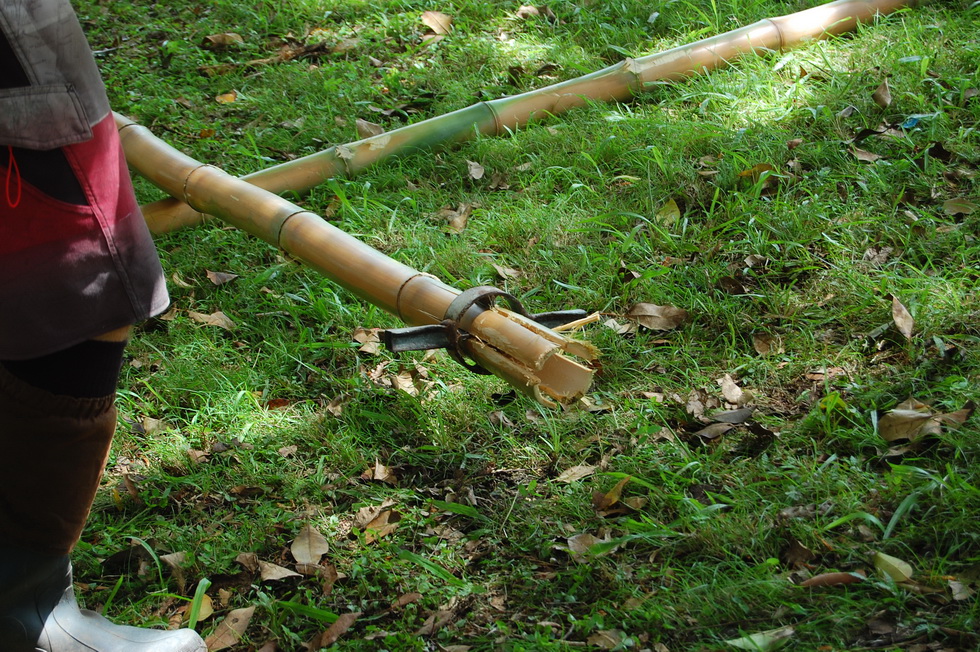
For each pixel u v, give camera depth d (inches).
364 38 211.5
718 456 102.7
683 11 203.5
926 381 108.6
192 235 151.6
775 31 181.9
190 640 83.8
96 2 240.4
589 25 204.8
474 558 96.1
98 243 69.6
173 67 204.7
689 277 131.6
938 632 79.9
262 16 221.3
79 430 72.9
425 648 86.0
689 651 82.3
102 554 99.6
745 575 87.7
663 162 152.3
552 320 93.0
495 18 213.3
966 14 184.1
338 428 114.0
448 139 167.0
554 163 158.9
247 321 134.4
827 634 81.3
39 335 67.8
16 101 63.6
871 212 137.3
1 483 72.9
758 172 147.0
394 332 86.9
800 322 121.0
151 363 127.4
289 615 91.9
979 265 124.6
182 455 111.1
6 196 65.2
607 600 88.4
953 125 153.9
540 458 107.2
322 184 159.9
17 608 76.1
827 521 93.0
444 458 109.0
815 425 104.9
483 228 145.9
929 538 89.2
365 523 100.7
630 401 112.8
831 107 161.3
